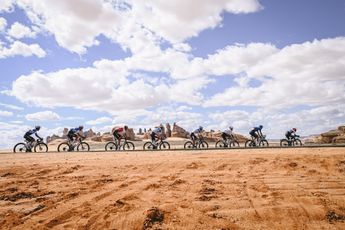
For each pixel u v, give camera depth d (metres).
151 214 4.43
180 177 7.32
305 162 8.77
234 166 8.60
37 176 7.81
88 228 4.11
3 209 4.88
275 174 7.43
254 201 5.25
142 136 90.56
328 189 5.96
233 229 4.14
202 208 4.86
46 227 4.10
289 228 4.22
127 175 7.75
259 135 21.14
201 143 21.89
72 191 6.06
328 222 4.45
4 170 8.59
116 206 4.93
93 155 13.33
